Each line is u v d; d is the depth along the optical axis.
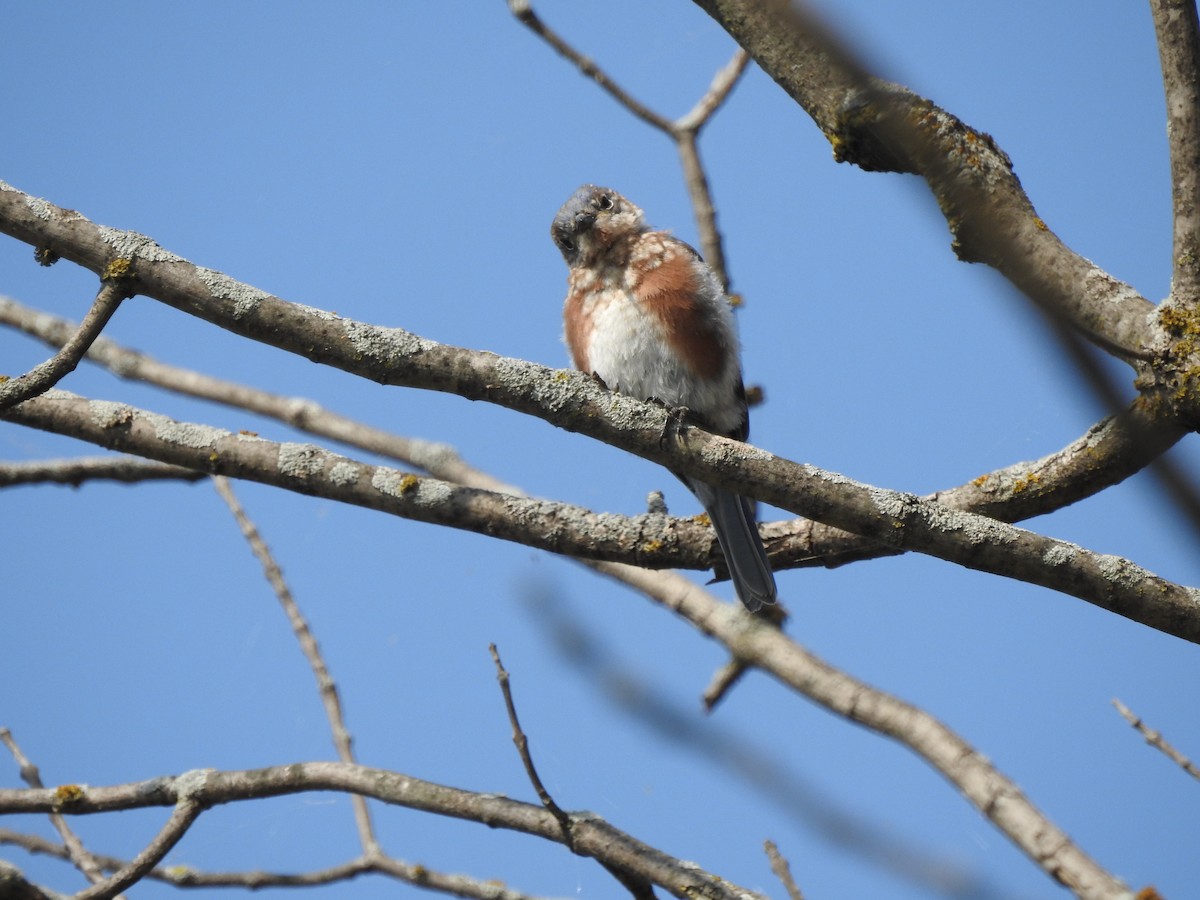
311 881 7.86
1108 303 5.83
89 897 6.74
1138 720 7.23
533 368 6.73
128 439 7.39
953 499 7.18
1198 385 5.61
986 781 6.86
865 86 4.91
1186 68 5.65
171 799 7.26
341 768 7.30
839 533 7.84
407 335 6.67
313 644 8.70
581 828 6.93
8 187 6.55
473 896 7.65
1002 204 5.85
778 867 6.82
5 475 8.70
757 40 5.83
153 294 6.49
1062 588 6.22
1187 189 5.73
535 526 7.52
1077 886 6.24
